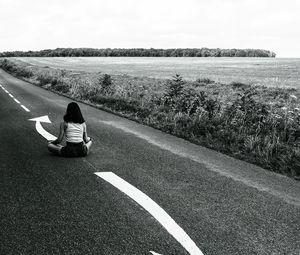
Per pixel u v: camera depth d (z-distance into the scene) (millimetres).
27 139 9891
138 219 4855
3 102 19219
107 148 9086
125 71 52062
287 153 8523
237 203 5566
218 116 12352
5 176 6609
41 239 4238
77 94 22484
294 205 5574
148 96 19172
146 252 3973
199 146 9688
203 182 6574
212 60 95500
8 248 4020
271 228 4715
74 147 7945
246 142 9547
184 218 4934
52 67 66250
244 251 4090
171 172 7148
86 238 4281
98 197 5637
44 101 19938
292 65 64000
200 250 4074
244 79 35188
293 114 12312
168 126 12188
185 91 18609
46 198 5555
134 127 12430
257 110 12352
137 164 7656
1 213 4965
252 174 7230
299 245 4281
